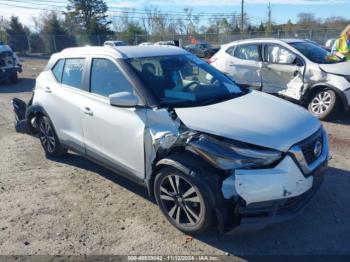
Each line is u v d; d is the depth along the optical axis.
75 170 5.14
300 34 35.00
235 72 8.59
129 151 3.90
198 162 3.23
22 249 3.39
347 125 7.00
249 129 3.25
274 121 3.41
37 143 6.39
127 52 4.30
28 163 5.45
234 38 39.97
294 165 3.13
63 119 4.91
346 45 7.82
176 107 3.70
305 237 3.44
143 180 3.85
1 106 9.88
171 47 4.82
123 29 57.31
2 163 5.48
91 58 4.52
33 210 4.06
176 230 3.60
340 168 4.91
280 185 3.06
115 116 3.98
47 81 5.24
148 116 3.66
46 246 3.42
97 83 4.37
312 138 3.36
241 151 3.08
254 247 3.32
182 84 4.11
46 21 54.84
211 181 3.14
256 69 8.23
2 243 3.48
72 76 4.82
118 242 3.45
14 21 50.22
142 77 3.94
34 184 4.72
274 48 8.02
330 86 7.04
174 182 3.45
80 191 4.49
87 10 64.81
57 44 44.97
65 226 3.73
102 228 3.68
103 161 4.36
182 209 3.47
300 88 7.48
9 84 14.73
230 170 3.06
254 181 3.02
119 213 3.95
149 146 3.63
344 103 7.01
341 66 7.11
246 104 3.82
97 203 4.18
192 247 3.34
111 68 4.19
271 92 8.08
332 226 3.60
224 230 3.21
